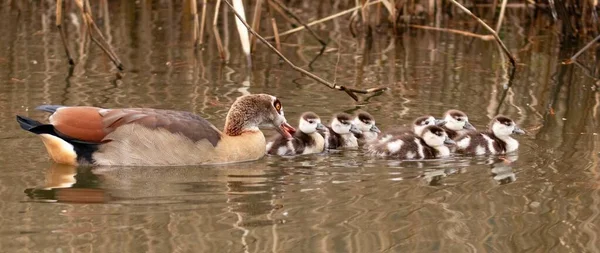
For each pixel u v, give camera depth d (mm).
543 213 12078
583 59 22562
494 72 21047
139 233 11070
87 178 13445
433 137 15266
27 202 12180
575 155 14883
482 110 17734
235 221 11555
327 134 15969
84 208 11984
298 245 10773
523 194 12883
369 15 25703
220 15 26688
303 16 26766
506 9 27750
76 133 14031
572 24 25156
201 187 13078
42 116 16312
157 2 28516
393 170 14242
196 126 14492
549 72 21172
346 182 13453
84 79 19375
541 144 15578
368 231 11273
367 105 17906
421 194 12844
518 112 17656
